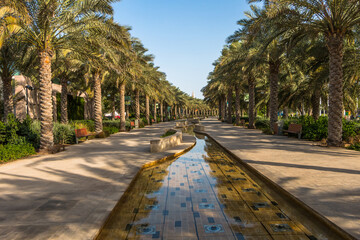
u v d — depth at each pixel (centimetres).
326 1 966
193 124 3775
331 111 1002
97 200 422
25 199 431
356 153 837
